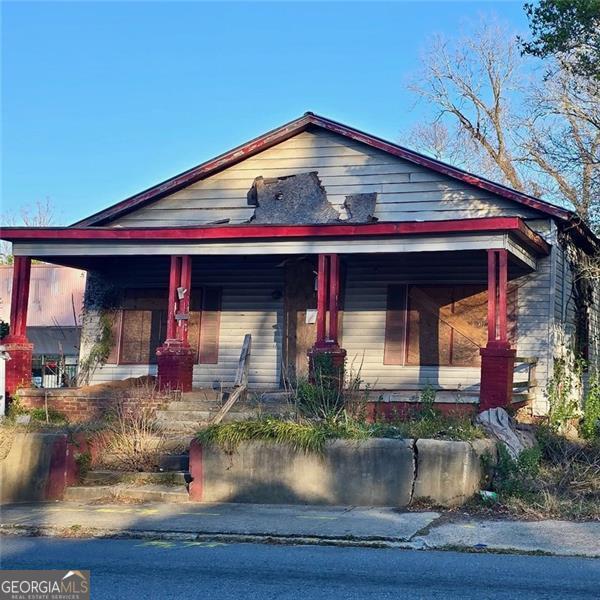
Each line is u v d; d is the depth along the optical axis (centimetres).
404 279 1753
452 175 1692
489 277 1405
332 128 1764
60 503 1171
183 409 1482
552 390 1619
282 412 1366
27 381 1655
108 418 1441
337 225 1481
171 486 1220
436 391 1524
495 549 877
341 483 1132
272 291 1841
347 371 1684
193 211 1858
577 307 1869
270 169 1823
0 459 1200
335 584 737
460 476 1093
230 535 959
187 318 1588
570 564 813
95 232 1605
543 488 1129
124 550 896
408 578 758
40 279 2691
